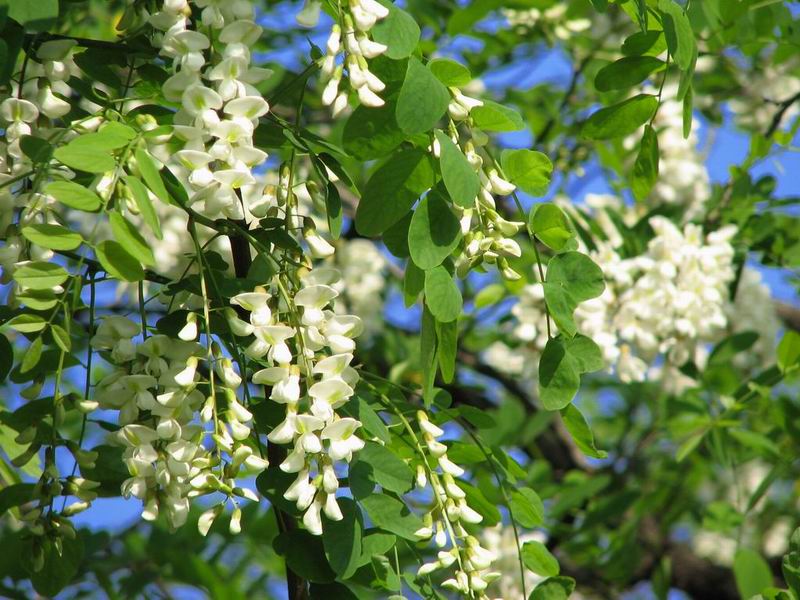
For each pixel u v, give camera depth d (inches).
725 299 83.1
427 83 52.2
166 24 52.3
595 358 54.3
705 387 79.7
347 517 52.9
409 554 59.6
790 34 75.0
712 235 77.1
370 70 53.4
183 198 53.7
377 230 53.9
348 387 51.4
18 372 54.1
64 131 52.8
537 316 79.0
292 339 52.8
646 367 75.8
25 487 55.4
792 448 78.7
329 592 53.9
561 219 54.1
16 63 54.5
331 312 52.4
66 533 52.8
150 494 51.9
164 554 67.8
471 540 53.5
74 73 59.2
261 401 53.9
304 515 52.1
